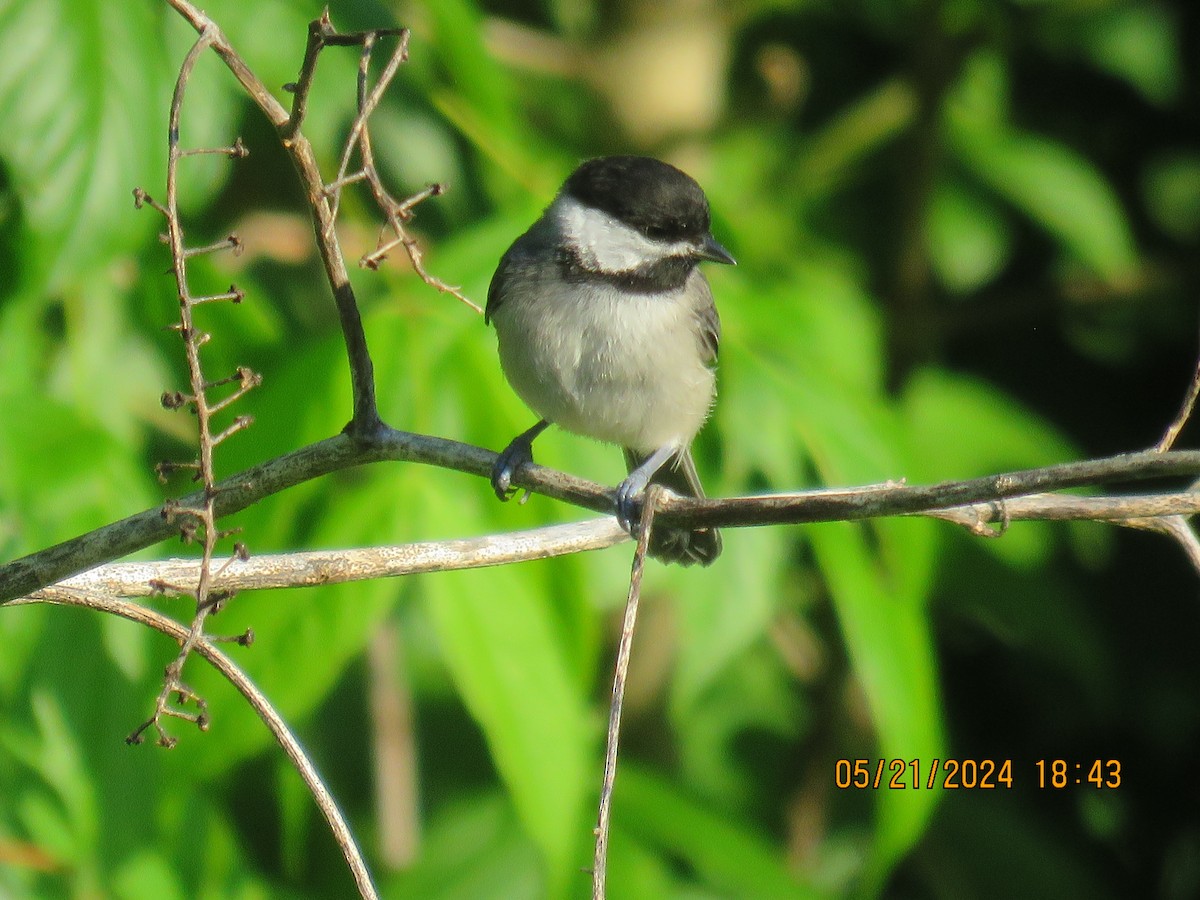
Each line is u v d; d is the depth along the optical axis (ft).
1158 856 42.73
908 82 40.96
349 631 24.34
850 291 36.78
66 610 26.20
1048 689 43.47
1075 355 43.98
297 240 32.60
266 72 27.45
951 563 38.14
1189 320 41.73
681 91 38.01
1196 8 42.11
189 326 16.39
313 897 30.09
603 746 37.22
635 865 31.40
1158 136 43.80
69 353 29.63
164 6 26.53
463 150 33.78
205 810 28.45
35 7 24.71
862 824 42.47
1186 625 41.83
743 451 28.43
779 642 39.60
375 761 36.04
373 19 29.04
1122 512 19.63
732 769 41.04
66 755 25.85
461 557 20.03
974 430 39.96
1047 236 44.65
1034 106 44.75
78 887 26.73
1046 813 43.01
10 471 25.70
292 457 19.43
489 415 26.73
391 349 26.84
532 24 42.73
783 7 40.16
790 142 43.34
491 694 23.98
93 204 24.68
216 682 24.91
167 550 27.81
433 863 32.48
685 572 27.73
